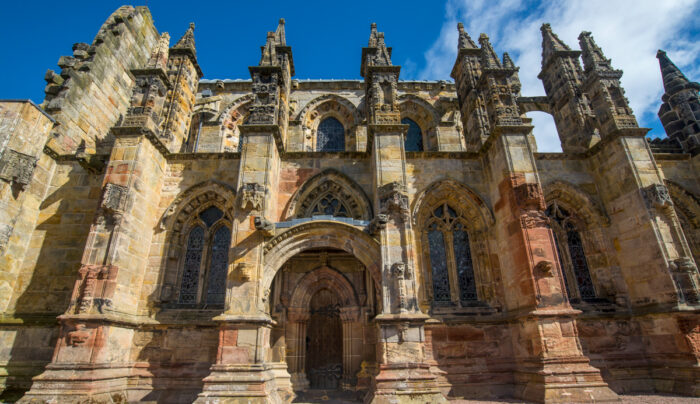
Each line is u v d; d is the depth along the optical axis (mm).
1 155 16922
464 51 23672
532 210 16562
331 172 19719
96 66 23906
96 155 19641
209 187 19297
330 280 19000
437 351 16562
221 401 13117
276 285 18625
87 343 14039
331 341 19750
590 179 20172
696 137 21641
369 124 20281
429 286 18016
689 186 21016
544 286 15305
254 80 19844
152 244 18250
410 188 19453
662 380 15828
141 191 17531
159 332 16625
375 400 13422
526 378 15109
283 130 20500
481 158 20219
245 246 15891
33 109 18344
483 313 17422
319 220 16766
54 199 19266
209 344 16531
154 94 19234
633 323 17266
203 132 28250
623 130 18672
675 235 16828
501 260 18062
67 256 18266
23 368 15844
